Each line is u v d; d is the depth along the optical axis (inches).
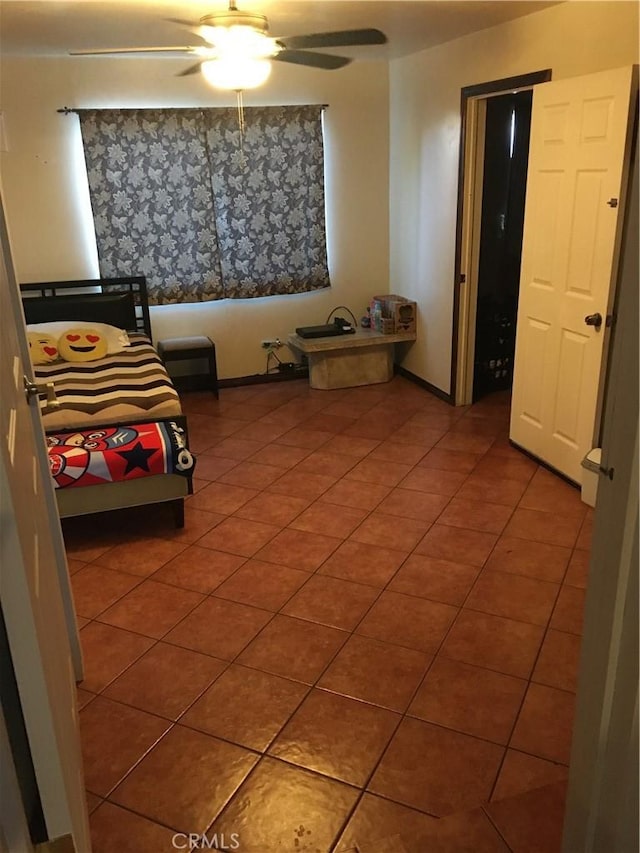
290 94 204.1
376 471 156.3
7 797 40.8
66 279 200.2
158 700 89.3
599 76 121.4
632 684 43.5
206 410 201.5
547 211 142.0
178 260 205.8
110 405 145.8
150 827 72.2
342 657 96.0
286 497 144.9
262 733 83.6
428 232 200.2
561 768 77.2
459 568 116.6
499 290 200.8
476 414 191.2
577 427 140.6
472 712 85.7
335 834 70.7
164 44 166.7
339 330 217.6
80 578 117.1
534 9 139.3
